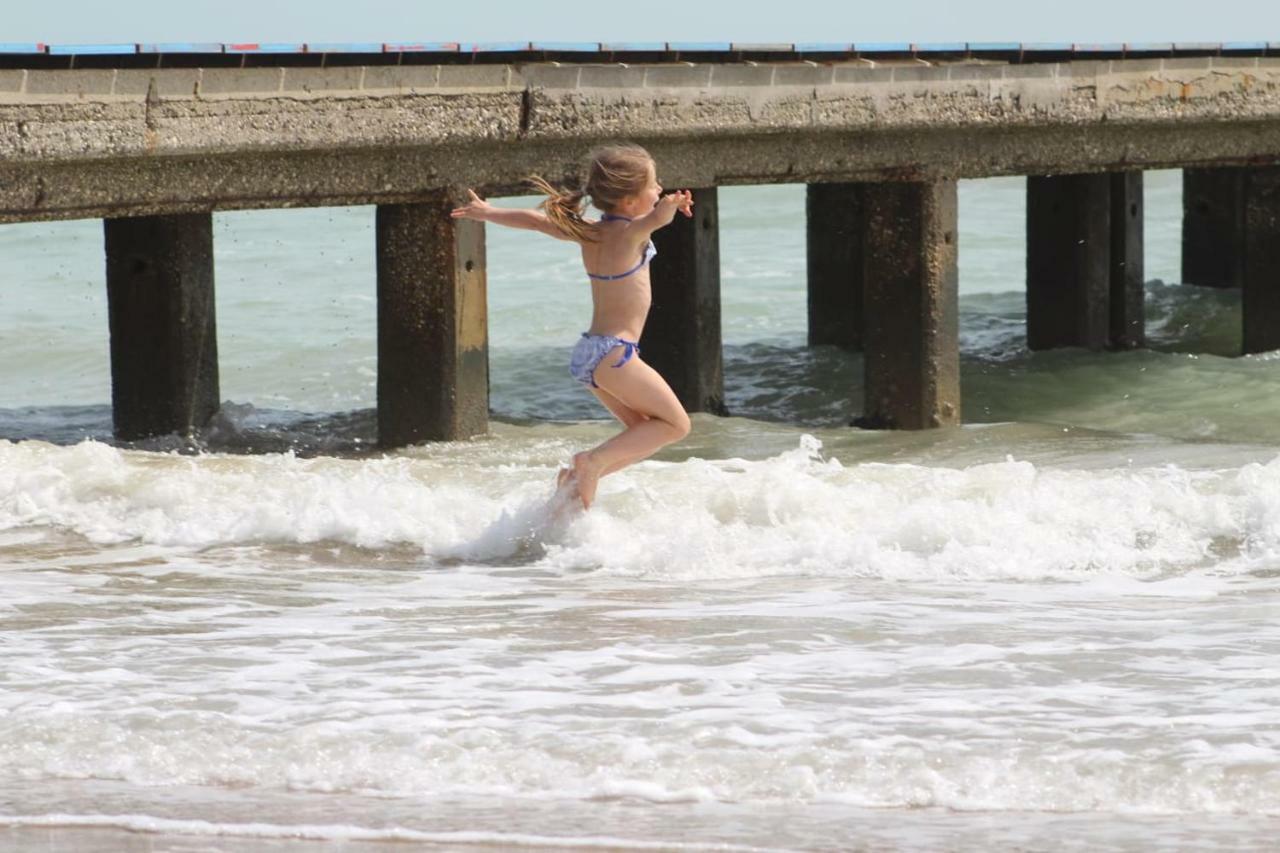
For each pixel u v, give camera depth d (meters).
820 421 40.19
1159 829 12.81
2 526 24.42
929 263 37.22
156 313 36.78
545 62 33.47
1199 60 40.06
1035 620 19.12
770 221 100.62
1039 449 32.97
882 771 14.03
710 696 16.09
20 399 45.97
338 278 72.81
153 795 13.83
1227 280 63.03
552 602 20.33
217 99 29.50
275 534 23.97
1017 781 13.78
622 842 12.67
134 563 22.66
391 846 12.70
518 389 45.47
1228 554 22.33
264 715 15.66
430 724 15.27
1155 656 17.42
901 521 23.20
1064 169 39.56
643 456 23.03
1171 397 41.81
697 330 38.97
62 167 28.81
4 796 13.84
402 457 32.28
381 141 31.14
